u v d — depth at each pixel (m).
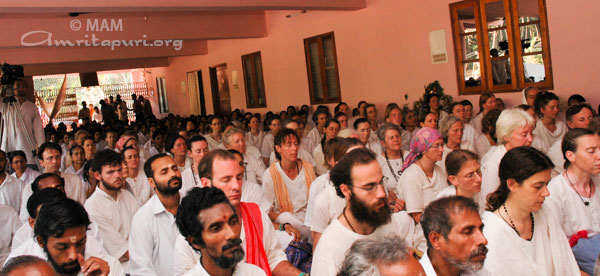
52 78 29.48
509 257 2.74
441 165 5.19
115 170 4.38
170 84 23.39
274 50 14.84
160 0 8.80
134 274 3.53
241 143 5.85
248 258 2.81
